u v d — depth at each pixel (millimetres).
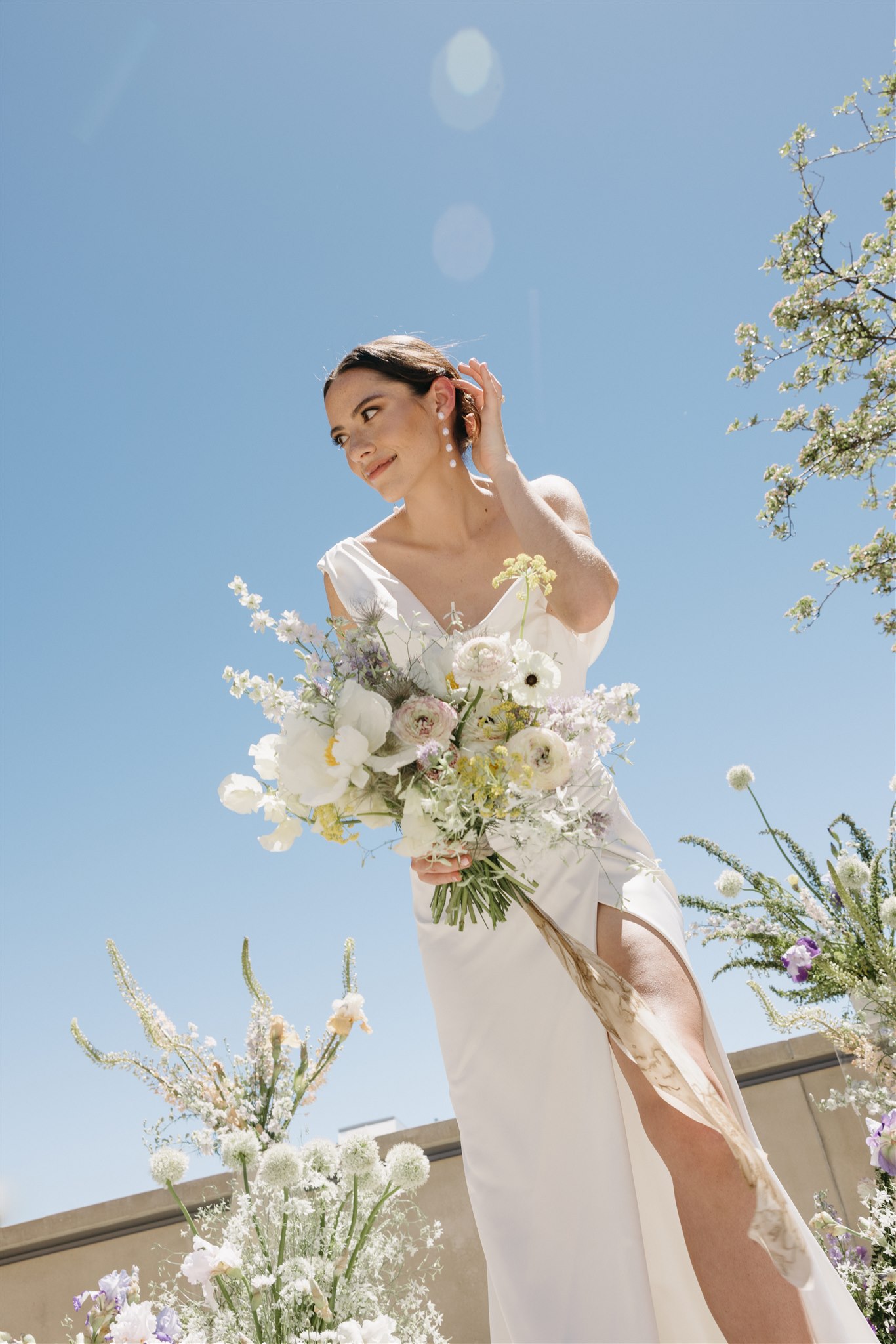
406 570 2494
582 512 2422
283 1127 2635
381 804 1700
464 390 2461
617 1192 1771
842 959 3082
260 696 1763
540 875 1979
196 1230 2523
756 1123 3523
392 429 2346
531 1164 1906
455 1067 2090
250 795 1777
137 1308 2307
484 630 2145
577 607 2045
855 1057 3213
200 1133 2541
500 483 2238
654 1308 1877
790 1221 1344
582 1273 1763
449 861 1768
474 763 1610
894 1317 2682
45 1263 3426
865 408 8758
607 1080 1866
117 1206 3461
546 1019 1979
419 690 1762
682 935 1897
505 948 2061
